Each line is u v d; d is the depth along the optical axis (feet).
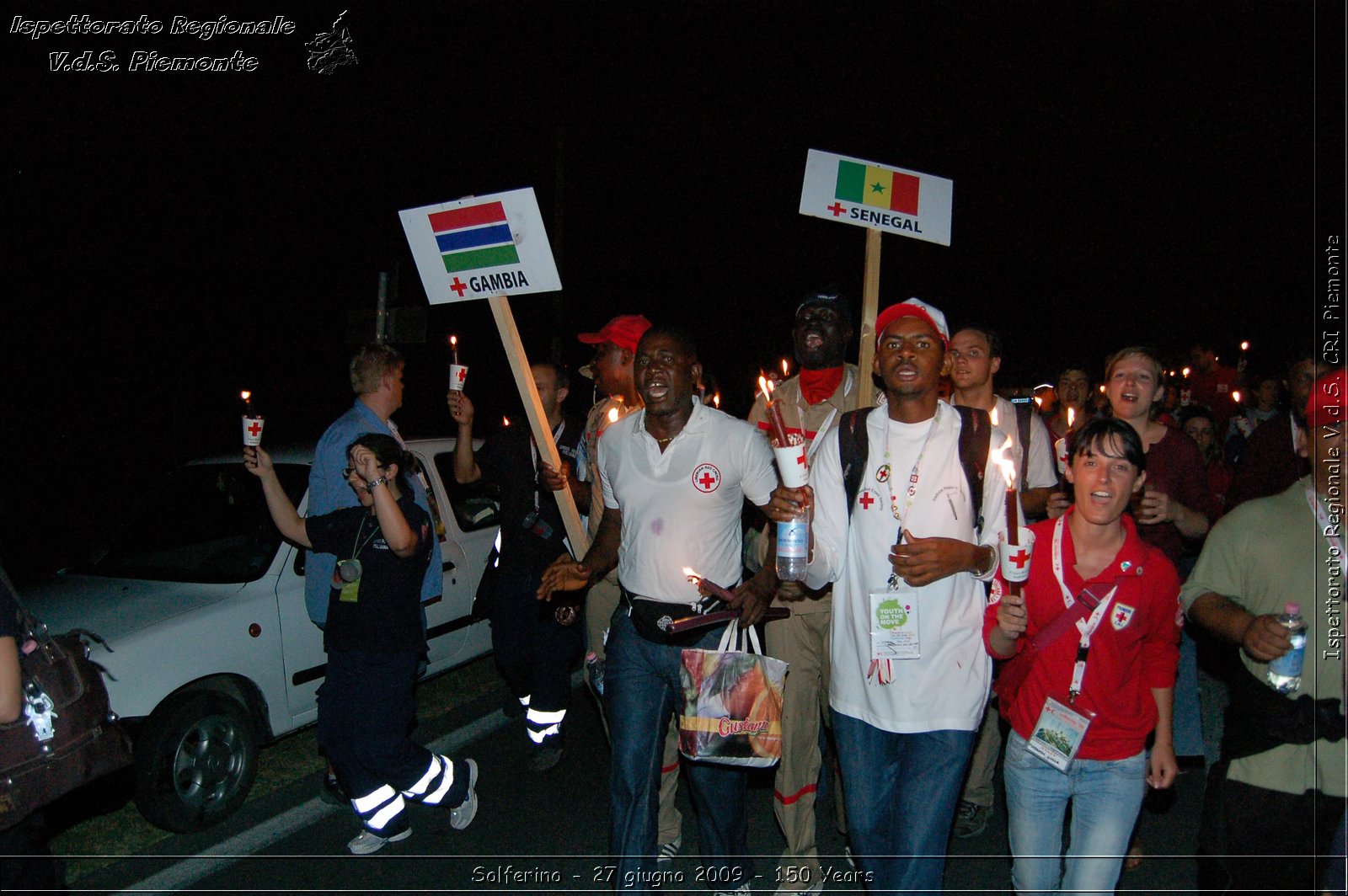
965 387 14.90
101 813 16.21
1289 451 14.05
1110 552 10.09
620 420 12.33
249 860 15.15
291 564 17.54
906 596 10.28
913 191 13.84
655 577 11.64
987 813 15.48
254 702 16.71
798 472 10.00
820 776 15.11
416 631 14.42
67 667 9.64
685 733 11.19
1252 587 9.39
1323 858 9.11
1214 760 15.66
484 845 15.56
